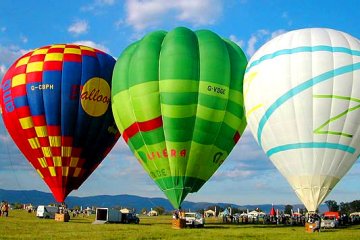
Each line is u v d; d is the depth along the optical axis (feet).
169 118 91.91
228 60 96.78
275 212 148.66
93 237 69.00
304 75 83.71
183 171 92.84
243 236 73.10
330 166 83.05
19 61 114.21
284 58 86.33
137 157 98.12
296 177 84.74
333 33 88.28
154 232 81.10
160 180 94.43
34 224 101.65
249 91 90.79
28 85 108.47
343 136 82.53
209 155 94.43
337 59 84.02
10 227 88.84
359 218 151.02
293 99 83.82
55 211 139.44
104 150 113.91
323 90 82.74
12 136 113.50
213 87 93.30
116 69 102.17
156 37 100.12
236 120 96.48
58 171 108.99
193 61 93.81
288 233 80.59
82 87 109.09
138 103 94.43
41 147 108.47
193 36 99.19
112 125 113.19
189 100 92.07
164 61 93.97
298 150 83.66
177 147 92.27
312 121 82.94
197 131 92.48
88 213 230.89
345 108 82.53
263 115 87.45
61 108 107.76
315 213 83.87
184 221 95.76
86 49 115.44
